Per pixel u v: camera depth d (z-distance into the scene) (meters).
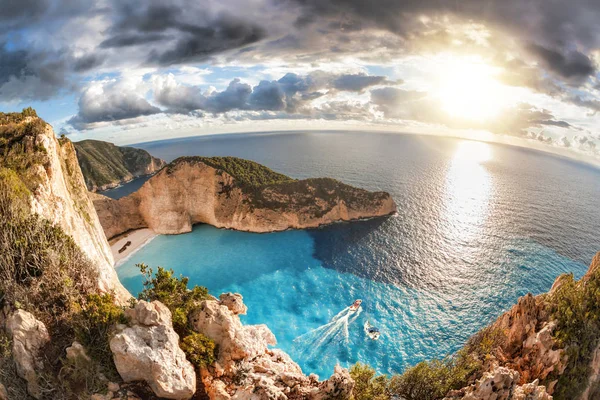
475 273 94.25
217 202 120.12
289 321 73.75
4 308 32.97
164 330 30.98
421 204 153.62
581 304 42.16
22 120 57.16
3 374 29.30
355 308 77.88
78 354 29.86
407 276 92.44
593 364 40.69
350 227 122.88
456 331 71.50
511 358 40.53
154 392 29.70
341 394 30.41
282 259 101.31
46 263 36.31
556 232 123.81
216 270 95.06
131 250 105.56
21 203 40.72
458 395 33.94
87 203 62.22
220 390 31.02
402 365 62.62
